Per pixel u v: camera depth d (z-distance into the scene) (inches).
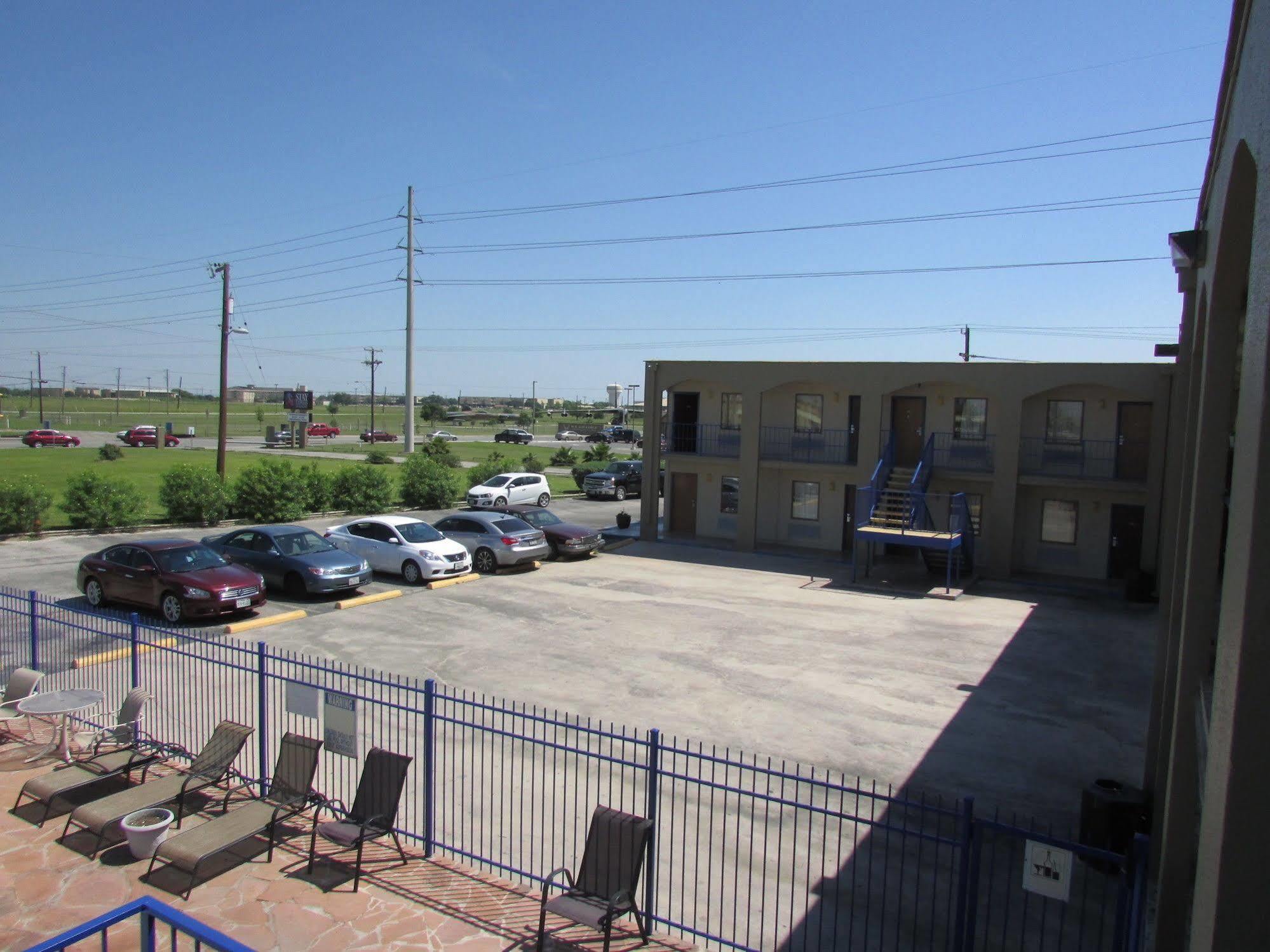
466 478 1750.7
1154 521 851.4
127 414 5078.7
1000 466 936.3
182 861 277.0
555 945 261.1
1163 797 331.0
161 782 333.7
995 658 617.9
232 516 1226.0
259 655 357.7
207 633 625.3
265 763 359.3
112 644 585.3
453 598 769.6
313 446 2915.8
